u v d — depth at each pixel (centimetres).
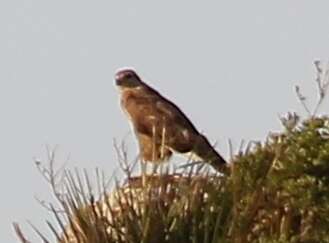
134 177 1725
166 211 1703
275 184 1692
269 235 1659
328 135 1689
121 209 1700
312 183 1666
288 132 1717
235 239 1659
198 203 1702
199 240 1691
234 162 1741
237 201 1698
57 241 1692
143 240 1688
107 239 1691
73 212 1697
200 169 1730
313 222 1652
